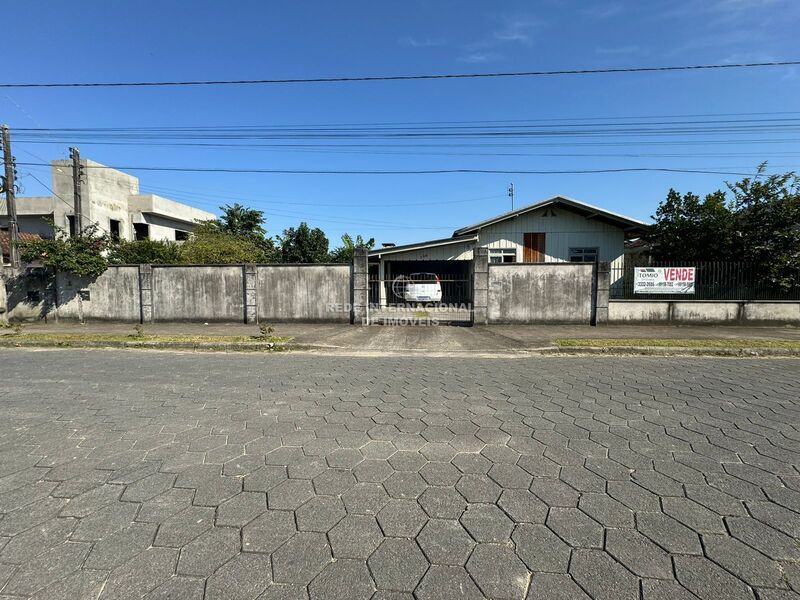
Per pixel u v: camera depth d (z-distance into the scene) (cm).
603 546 230
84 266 1266
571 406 475
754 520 254
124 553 226
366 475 312
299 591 199
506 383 585
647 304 1222
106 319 1314
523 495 284
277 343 919
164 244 2245
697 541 234
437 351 878
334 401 497
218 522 254
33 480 306
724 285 1229
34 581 205
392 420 429
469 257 1952
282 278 1270
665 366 712
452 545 232
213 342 930
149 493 288
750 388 557
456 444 368
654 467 323
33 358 801
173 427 412
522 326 1212
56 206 2619
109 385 577
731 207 1400
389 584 203
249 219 3434
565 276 1223
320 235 3447
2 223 2703
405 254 1955
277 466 328
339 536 240
